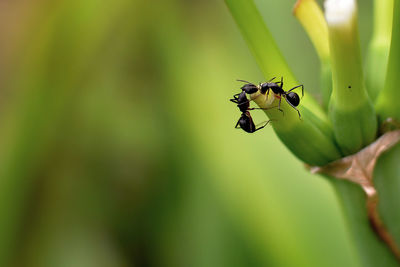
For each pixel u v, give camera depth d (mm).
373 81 220
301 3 220
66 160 343
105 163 374
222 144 301
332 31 208
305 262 280
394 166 218
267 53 215
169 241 353
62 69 310
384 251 223
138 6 346
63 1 302
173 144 365
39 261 331
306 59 314
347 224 227
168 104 360
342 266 278
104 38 331
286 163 293
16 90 316
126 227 373
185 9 361
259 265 295
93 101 357
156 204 371
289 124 216
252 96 213
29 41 309
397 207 219
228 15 358
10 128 316
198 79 331
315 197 286
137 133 376
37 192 327
